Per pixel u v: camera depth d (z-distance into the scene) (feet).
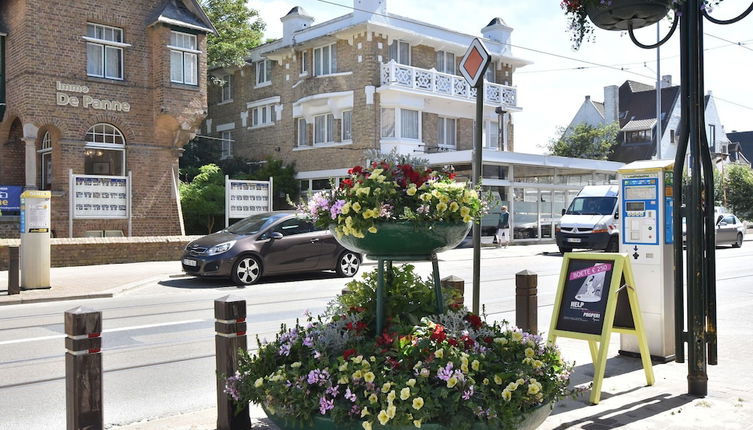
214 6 120.37
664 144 180.86
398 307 14.19
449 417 11.88
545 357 13.38
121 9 73.67
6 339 28.91
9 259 41.73
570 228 76.64
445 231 13.34
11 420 18.16
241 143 119.24
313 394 12.52
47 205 44.70
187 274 51.37
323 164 103.30
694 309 18.48
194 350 26.73
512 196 97.86
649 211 22.75
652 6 18.02
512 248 91.20
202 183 93.66
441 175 14.02
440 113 105.50
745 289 46.78
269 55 109.70
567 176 108.27
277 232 50.42
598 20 19.02
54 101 69.51
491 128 114.52
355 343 13.28
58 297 41.42
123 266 58.85
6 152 75.46
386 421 11.51
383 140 98.32
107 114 72.90
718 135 200.85
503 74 117.80
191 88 76.69
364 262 63.21
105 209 65.00
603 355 18.31
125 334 29.91
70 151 70.44
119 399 20.12
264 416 17.13
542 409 12.73
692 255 18.44
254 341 28.02
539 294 43.52
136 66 74.95
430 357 12.15
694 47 18.39
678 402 17.95
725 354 24.16
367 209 12.91
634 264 23.08
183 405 19.58
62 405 19.58
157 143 76.43
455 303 15.47
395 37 101.19
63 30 70.03
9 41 71.72
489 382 12.21
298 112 107.24
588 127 162.09
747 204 146.82
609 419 16.57
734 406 17.54
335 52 102.94
